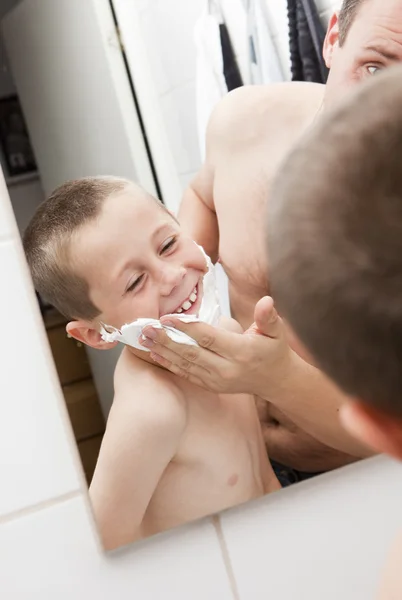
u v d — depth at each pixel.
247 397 0.68
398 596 0.48
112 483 0.64
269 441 0.68
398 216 0.30
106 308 0.62
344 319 0.32
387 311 0.31
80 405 0.63
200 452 0.67
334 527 0.71
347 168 0.31
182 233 0.65
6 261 0.62
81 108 0.63
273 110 0.68
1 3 0.61
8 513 0.62
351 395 0.36
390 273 0.30
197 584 0.67
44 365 0.63
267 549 0.69
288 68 0.69
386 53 0.67
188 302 0.65
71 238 0.61
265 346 0.66
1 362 0.62
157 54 0.66
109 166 0.64
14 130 0.62
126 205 0.63
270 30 0.69
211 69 0.68
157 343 0.64
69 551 0.64
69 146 0.63
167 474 0.66
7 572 0.62
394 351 0.31
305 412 0.68
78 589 0.64
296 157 0.34
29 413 0.63
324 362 0.35
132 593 0.65
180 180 0.66
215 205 0.67
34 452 0.63
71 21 0.63
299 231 0.32
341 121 0.32
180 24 0.67
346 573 0.71
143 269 0.63
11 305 0.62
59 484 0.63
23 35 0.62
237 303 0.67
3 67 0.62
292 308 0.34
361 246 0.31
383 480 0.73
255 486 0.68
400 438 0.36
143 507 0.65
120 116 0.65
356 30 0.67
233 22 0.68
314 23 0.68
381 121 0.31
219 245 0.67
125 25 0.65
